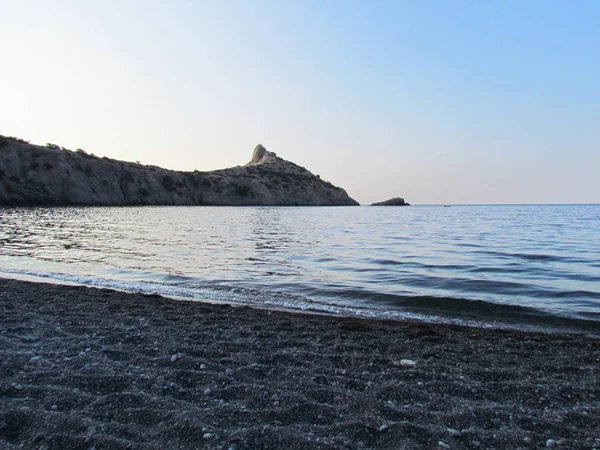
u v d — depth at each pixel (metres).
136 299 9.70
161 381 4.52
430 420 3.78
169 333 6.69
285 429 3.48
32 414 3.57
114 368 4.89
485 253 21.02
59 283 12.28
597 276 14.18
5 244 22.11
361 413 3.89
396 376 5.02
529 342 6.90
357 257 19.19
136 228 37.22
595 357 6.06
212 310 8.80
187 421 3.54
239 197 147.75
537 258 19.00
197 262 17.02
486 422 3.78
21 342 5.82
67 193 88.38
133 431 3.37
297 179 187.00
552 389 4.66
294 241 27.73
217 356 5.58
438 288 12.13
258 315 8.45
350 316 9.02
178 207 115.31
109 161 112.12
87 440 3.17
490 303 10.05
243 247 23.36
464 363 5.67
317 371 5.11
